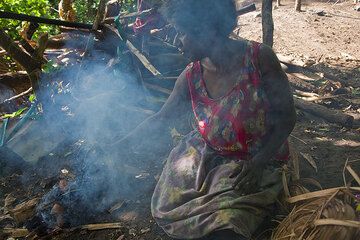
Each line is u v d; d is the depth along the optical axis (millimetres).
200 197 2670
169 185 2881
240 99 2547
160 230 3039
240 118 2582
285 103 2535
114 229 3104
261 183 2703
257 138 2648
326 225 2467
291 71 5586
